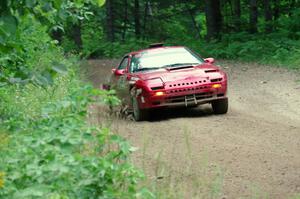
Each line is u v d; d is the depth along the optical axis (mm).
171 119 22031
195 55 24516
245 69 39750
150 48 25188
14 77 8617
